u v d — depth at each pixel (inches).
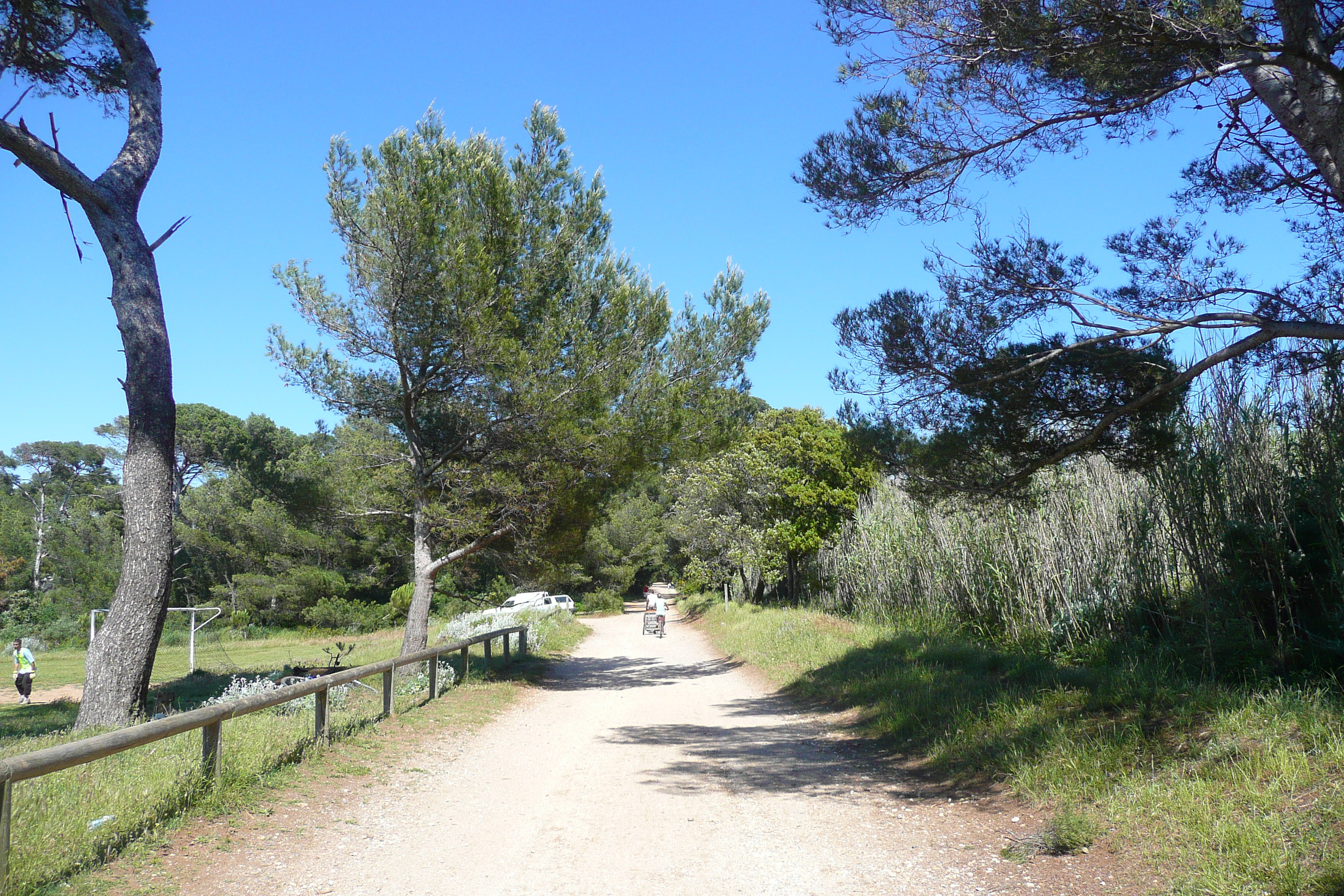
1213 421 344.8
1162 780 226.8
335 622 1782.7
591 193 634.8
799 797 281.3
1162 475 358.9
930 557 658.8
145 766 260.7
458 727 417.7
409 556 777.6
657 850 223.5
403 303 567.2
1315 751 209.8
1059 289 315.3
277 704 289.9
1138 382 304.3
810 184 338.0
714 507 1238.9
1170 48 261.7
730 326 643.5
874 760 338.3
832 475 994.7
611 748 376.2
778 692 569.6
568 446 578.9
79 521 2005.4
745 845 227.5
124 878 186.5
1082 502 455.5
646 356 629.3
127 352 410.6
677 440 640.4
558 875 204.1
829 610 966.4
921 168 320.8
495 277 554.6
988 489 343.3
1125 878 180.9
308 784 280.8
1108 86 285.3
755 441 1045.8
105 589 1843.0
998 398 313.6
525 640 788.6
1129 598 413.7
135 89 432.8
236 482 1840.6
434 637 1055.6
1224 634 327.0
